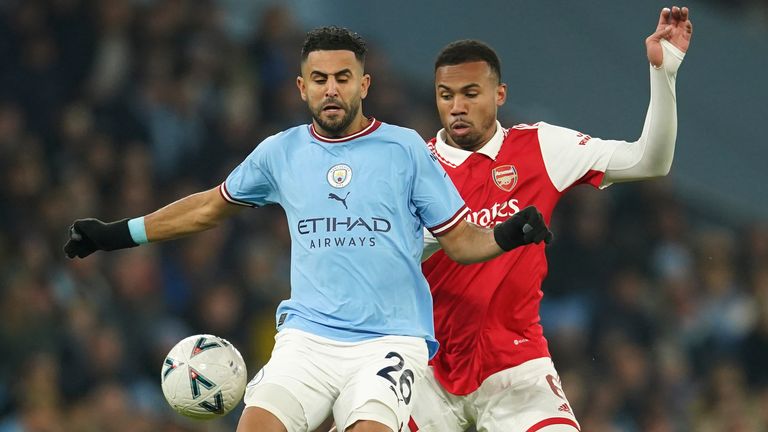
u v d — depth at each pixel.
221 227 41.56
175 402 19.47
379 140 19.22
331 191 18.98
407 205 19.14
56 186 40.12
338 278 18.86
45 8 42.75
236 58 46.19
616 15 53.66
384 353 18.69
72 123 41.50
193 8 46.00
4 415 34.81
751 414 46.44
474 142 21.64
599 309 44.94
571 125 51.84
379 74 47.56
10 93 41.19
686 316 48.12
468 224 19.27
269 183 19.75
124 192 40.72
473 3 51.91
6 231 38.00
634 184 51.19
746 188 55.00
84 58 42.75
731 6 59.16
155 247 40.22
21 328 35.69
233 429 37.66
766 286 50.25
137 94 43.16
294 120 46.56
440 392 22.02
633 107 52.84
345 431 18.27
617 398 43.38
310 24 50.28
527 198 21.58
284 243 43.03
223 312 39.59
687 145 54.38
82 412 35.03
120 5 43.88
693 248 51.22
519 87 51.47
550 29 52.50
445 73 21.39
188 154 43.25
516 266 21.45
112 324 37.50
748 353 48.75
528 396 21.48
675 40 20.78
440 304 21.70
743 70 55.94
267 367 18.97
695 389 46.78
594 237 46.88
